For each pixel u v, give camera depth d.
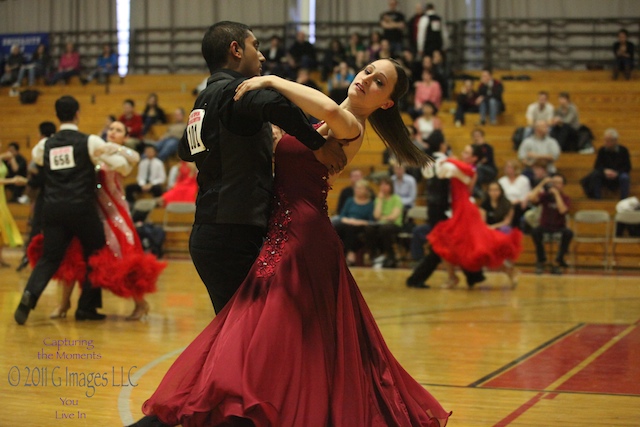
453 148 13.99
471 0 17.64
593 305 7.90
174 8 19.20
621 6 17.17
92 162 6.12
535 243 11.26
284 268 2.93
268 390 2.74
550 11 17.44
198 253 3.07
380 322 6.77
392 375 3.06
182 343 5.57
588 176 12.60
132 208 12.78
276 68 16.11
